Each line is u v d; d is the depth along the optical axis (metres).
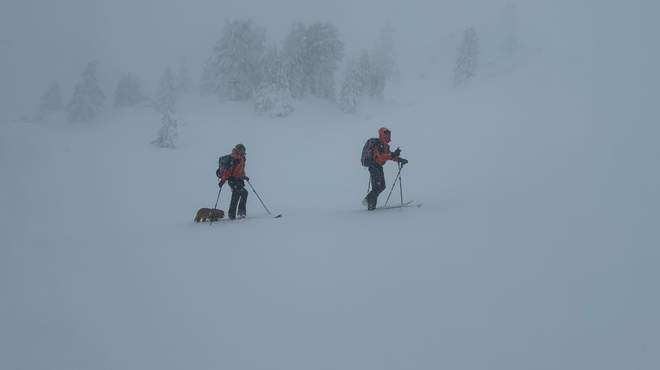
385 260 3.15
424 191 8.29
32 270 3.61
